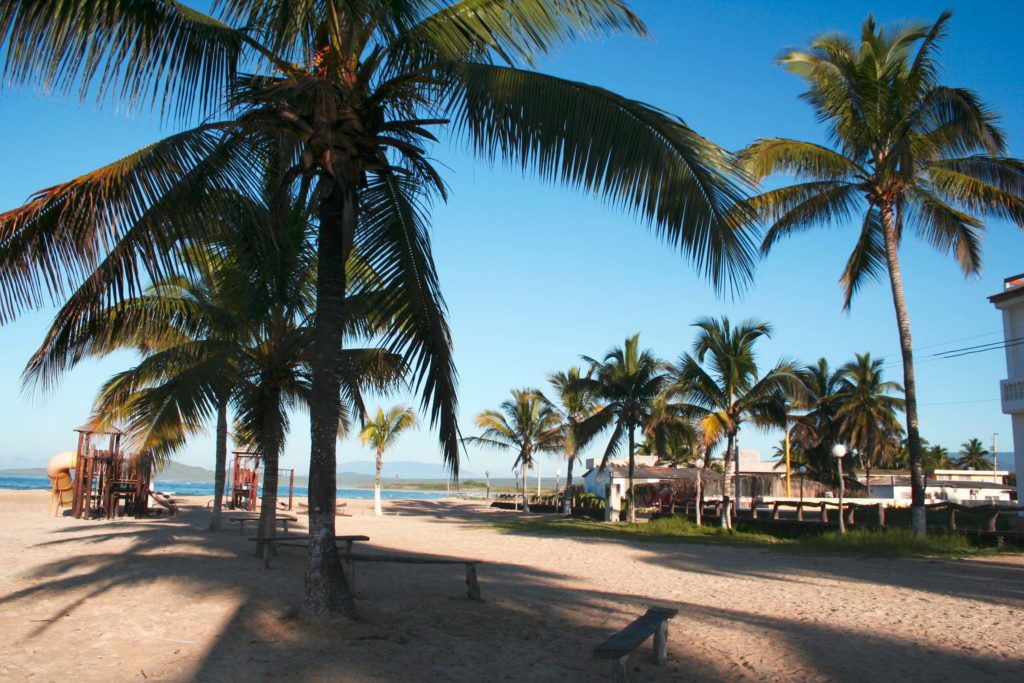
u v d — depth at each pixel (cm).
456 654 679
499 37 680
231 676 589
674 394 2838
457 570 1324
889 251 1944
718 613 959
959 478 5519
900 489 4216
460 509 4606
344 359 1290
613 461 4766
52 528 2123
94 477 2834
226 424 2128
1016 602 1066
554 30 674
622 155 577
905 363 1941
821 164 1938
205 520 2647
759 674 652
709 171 565
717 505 3475
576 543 2070
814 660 705
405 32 689
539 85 607
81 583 1064
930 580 1313
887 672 664
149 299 1133
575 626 827
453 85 637
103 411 1521
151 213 640
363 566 1338
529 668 643
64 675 586
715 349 2783
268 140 773
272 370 1354
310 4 702
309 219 934
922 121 1861
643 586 1216
